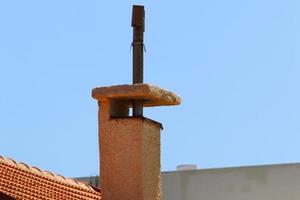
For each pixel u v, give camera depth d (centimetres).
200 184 7056
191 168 7281
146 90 2928
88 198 3462
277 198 6881
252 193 6938
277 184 6894
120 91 2945
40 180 3350
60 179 3512
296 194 6838
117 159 2945
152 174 2984
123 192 2928
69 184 3503
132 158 2934
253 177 6950
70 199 3331
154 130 3012
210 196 7025
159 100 3006
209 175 7038
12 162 3359
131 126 2947
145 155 2947
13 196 3022
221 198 7000
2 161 3300
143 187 2925
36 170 3434
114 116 2972
